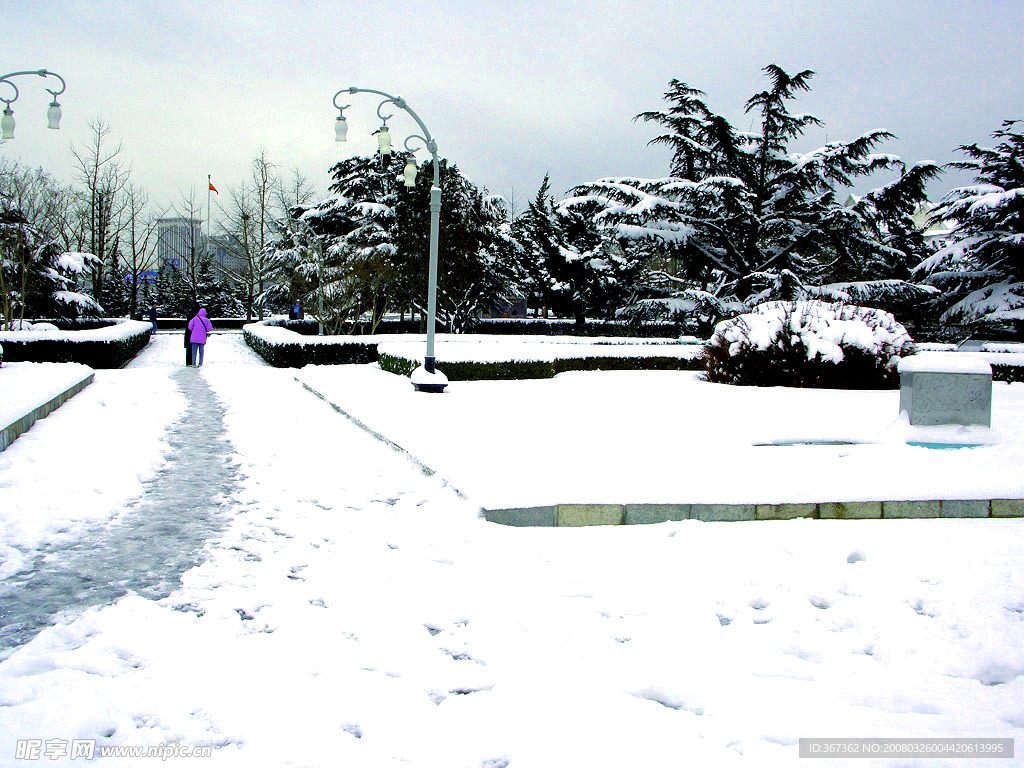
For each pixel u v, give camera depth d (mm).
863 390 16344
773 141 33219
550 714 3395
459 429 10492
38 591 4762
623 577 5250
